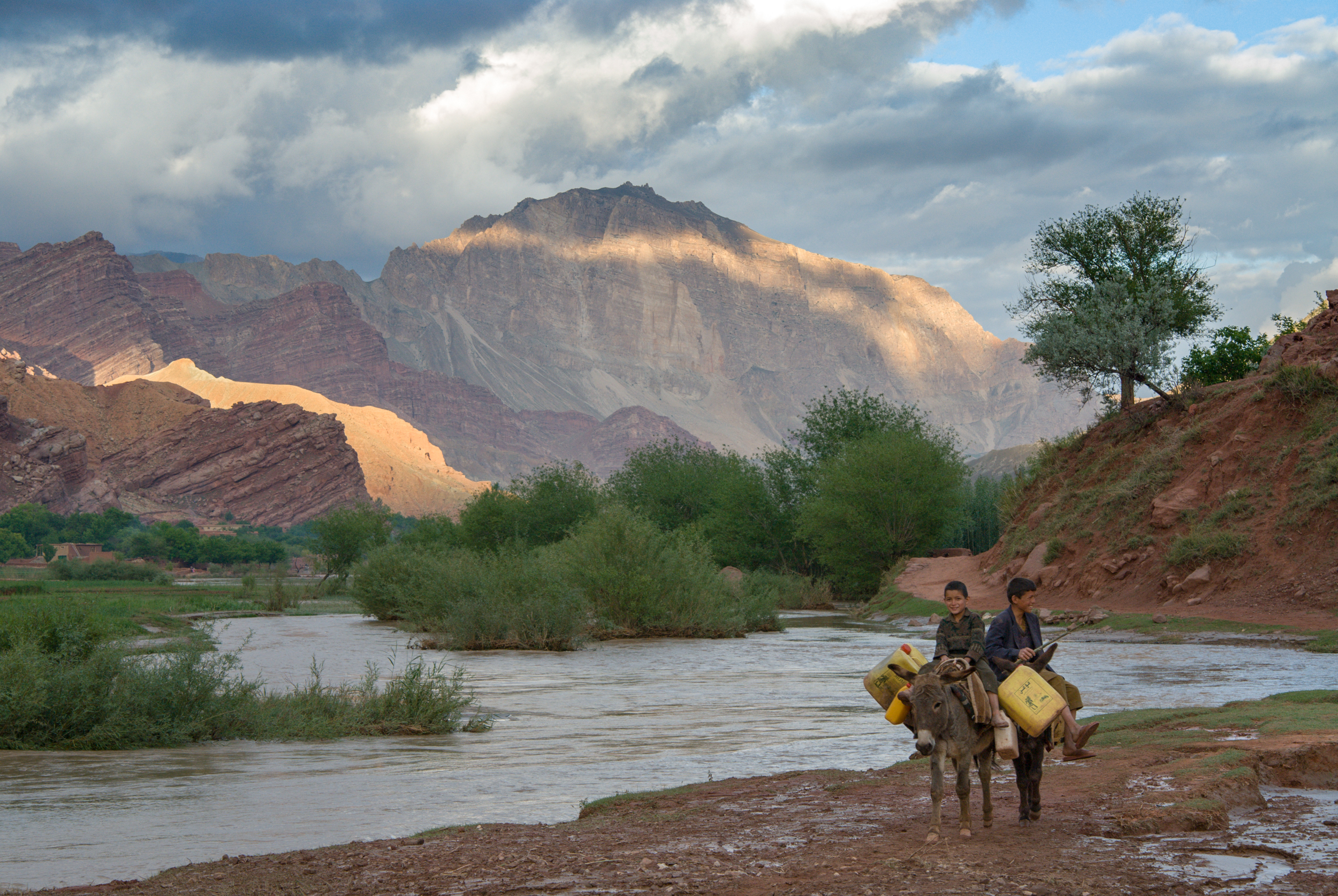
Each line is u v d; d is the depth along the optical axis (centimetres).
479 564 3788
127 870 710
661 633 3669
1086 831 702
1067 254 5181
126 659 1622
